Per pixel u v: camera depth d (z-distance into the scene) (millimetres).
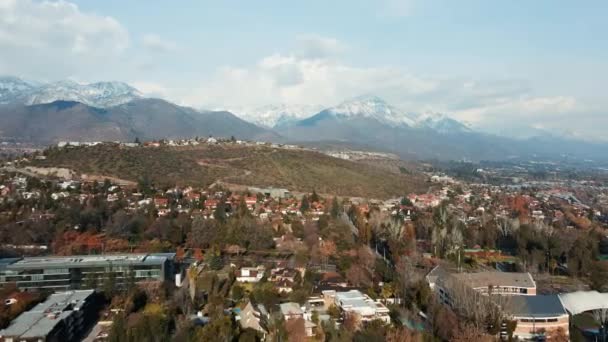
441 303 129500
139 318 114812
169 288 142000
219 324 108500
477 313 111938
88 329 119812
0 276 141500
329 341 107688
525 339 115688
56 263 147250
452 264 185500
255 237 195375
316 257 179250
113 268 147750
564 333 115062
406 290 138625
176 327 111250
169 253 166750
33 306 124312
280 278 151625
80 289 144625
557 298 123688
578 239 194625
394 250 185375
